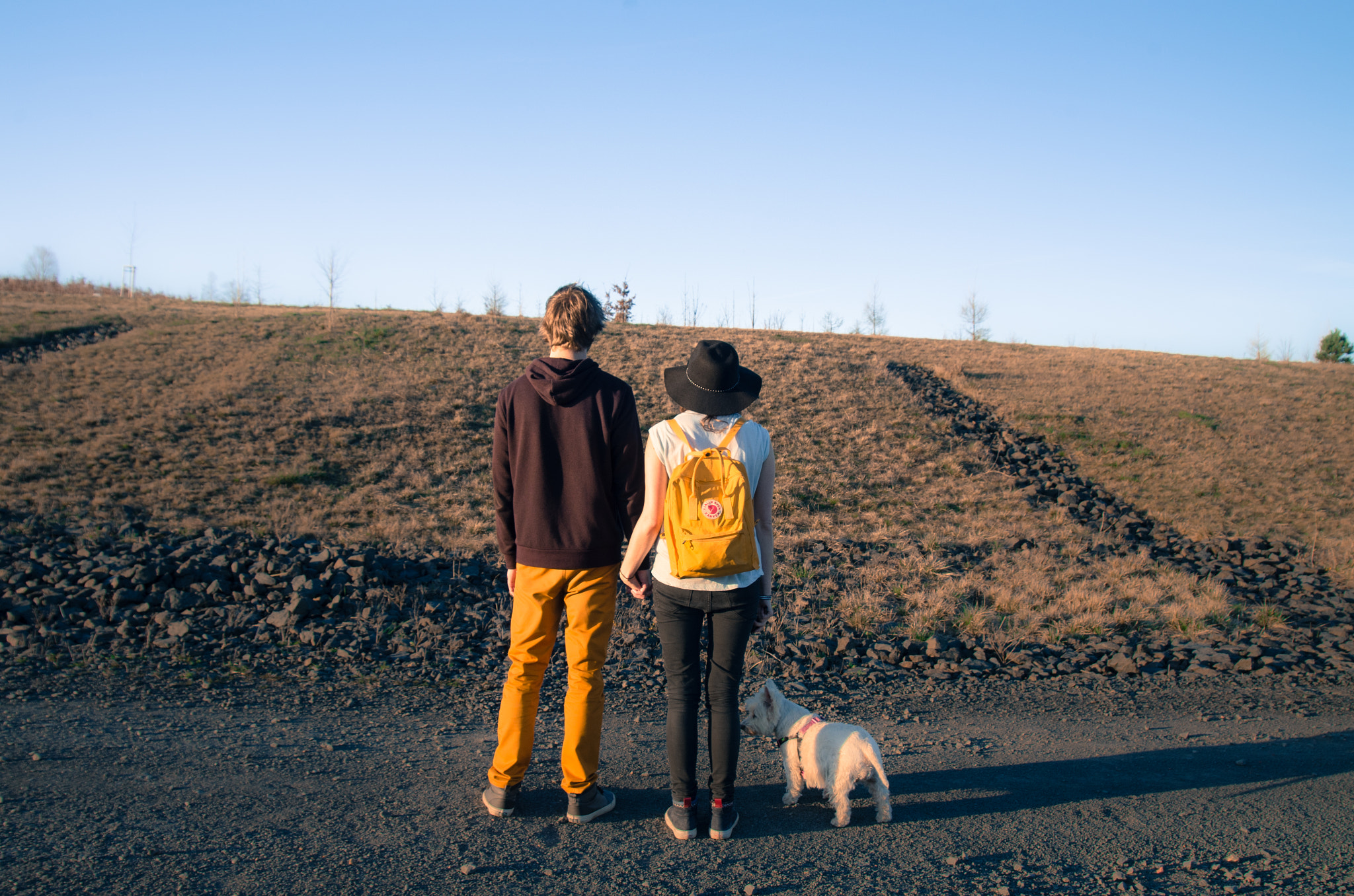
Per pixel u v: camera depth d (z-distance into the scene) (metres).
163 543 9.26
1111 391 24.80
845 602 8.74
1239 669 6.87
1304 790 3.60
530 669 2.89
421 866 2.48
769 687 3.29
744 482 2.68
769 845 2.81
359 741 4.06
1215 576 11.05
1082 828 3.08
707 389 2.81
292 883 2.32
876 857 2.74
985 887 2.54
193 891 2.23
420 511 12.34
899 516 13.62
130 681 5.10
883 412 20.73
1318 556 12.23
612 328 29.95
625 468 2.78
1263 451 19.28
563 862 2.57
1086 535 12.98
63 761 3.36
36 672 5.14
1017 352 32.44
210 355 20.98
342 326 25.61
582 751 2.84
